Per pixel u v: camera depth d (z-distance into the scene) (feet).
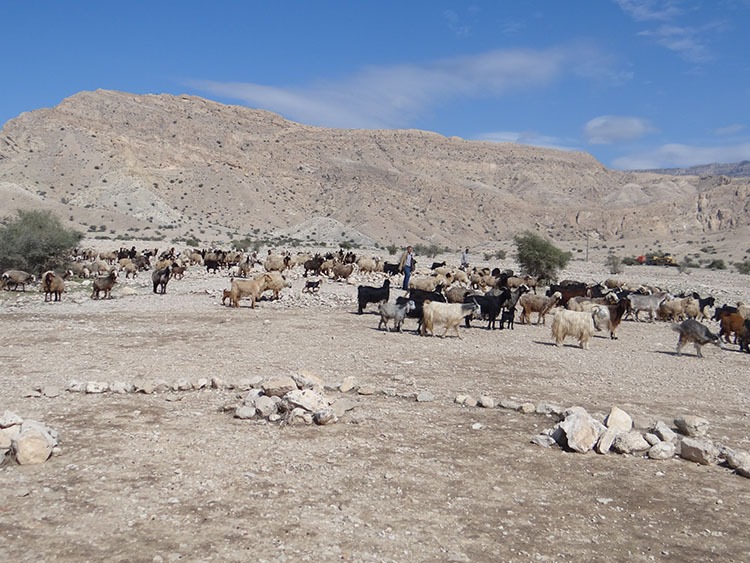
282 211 582.76
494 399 33.91
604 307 61.93
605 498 21.29
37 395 31.45
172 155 643.04
